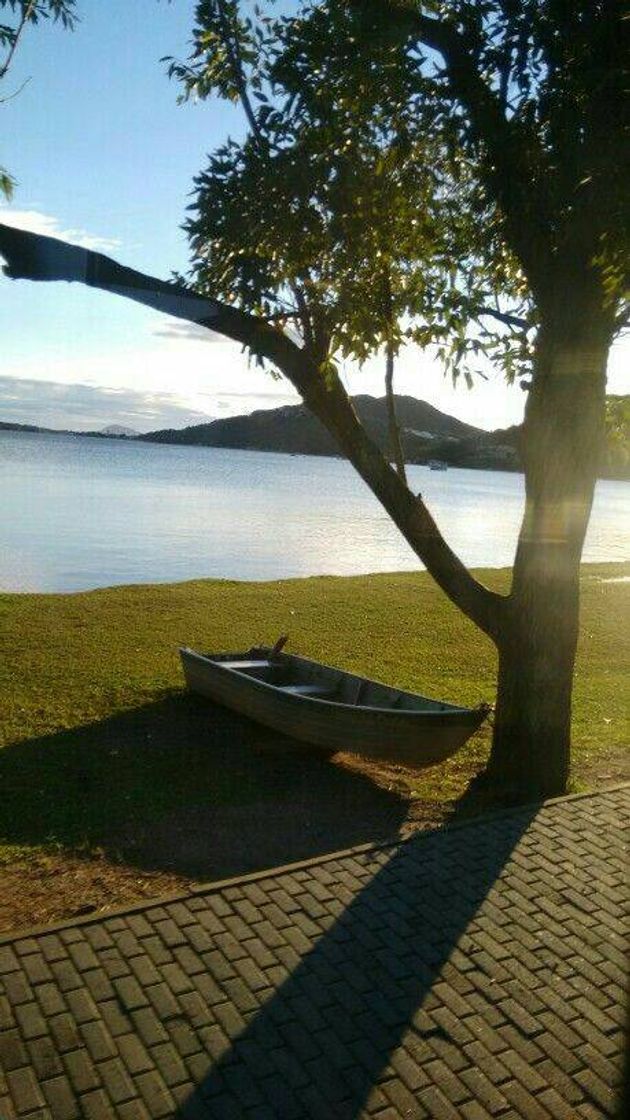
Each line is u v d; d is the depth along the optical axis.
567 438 7.78
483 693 13.09
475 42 6.82
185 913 5.53
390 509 8.19
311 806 8.15
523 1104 3.95
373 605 20.64
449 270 8.80
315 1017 4.51
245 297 7.10
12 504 55.81
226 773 9.05
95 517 50.06
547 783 8.24
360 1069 4.13
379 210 7.49
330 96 6.97
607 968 5.09
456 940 5.33
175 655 14.77
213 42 7.62
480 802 8.14
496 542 47.69
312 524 52.19
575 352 7.66
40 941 5.14
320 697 10.58
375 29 6.70
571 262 7.50
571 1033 4.47
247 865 6.80
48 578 28.34
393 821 7.79
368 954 5.12
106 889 6.31
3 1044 4.21
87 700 11.77
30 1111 3.80
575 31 6.29
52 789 8.42
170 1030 4.36
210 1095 3.93
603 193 6.51
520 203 7.44
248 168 7.00
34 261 5.75
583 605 21.91
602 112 6.30
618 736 10.70
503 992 4.80
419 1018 4.54
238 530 46.69
